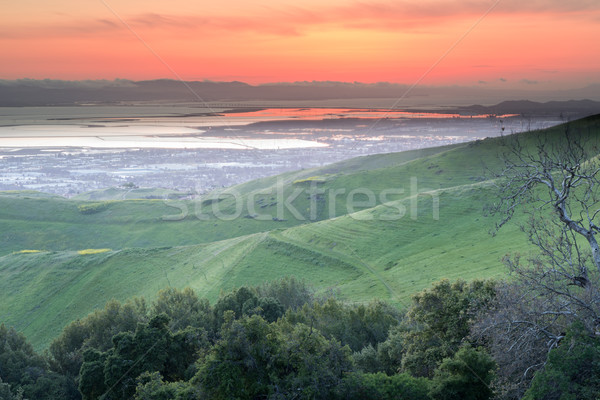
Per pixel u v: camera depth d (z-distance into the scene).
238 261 111.12
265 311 49.69
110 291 113.56
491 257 81.06
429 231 106.75
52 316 106.50
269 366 25.53
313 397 23.44
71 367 49.09
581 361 18.19
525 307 22.83
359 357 37.31
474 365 23.66
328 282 93.00
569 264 23.56
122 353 35.12
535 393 18.55
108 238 189.38
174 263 122.94
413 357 30.52
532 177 23.88
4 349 48.66
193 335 37.06
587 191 22.91
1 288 119.69
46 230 196.00
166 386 28.28
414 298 33.12
